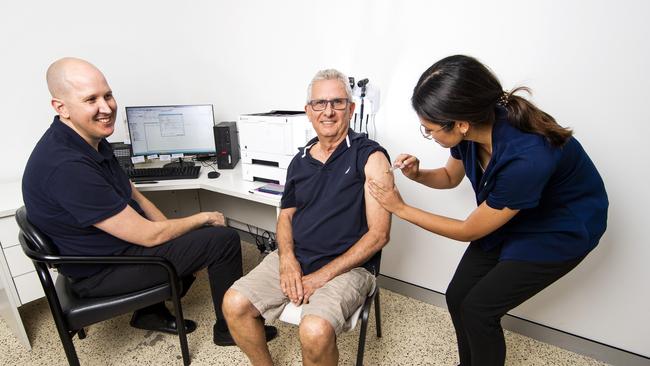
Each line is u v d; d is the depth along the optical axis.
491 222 0.92
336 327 1.06
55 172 1.08
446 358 1.48
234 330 1.19
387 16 1.58
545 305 1.53
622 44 1.14
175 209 2.57
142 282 1.25
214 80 2.37
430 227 1.03
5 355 1.51
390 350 1.52
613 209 1.28
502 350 1.06
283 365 1.44
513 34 1.31
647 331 1.34
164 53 2.36
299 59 1.95
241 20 2.12
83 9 2.02
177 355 1.50
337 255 1.26
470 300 1.04
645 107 1.15
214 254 1.39
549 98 1.30
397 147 1.71
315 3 1.79
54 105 1.18
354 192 1.23
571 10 1.19
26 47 1.88
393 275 1.95
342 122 1.24
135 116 2.01
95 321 1.18
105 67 2.16
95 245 1.21
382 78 1.67
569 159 0.90
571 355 1.49
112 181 1.27
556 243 0.96
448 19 1.43
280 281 1.23
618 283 1.35
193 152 2.14
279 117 1.60
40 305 1.84
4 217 1.42
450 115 0.83
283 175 1.67
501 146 0.88
